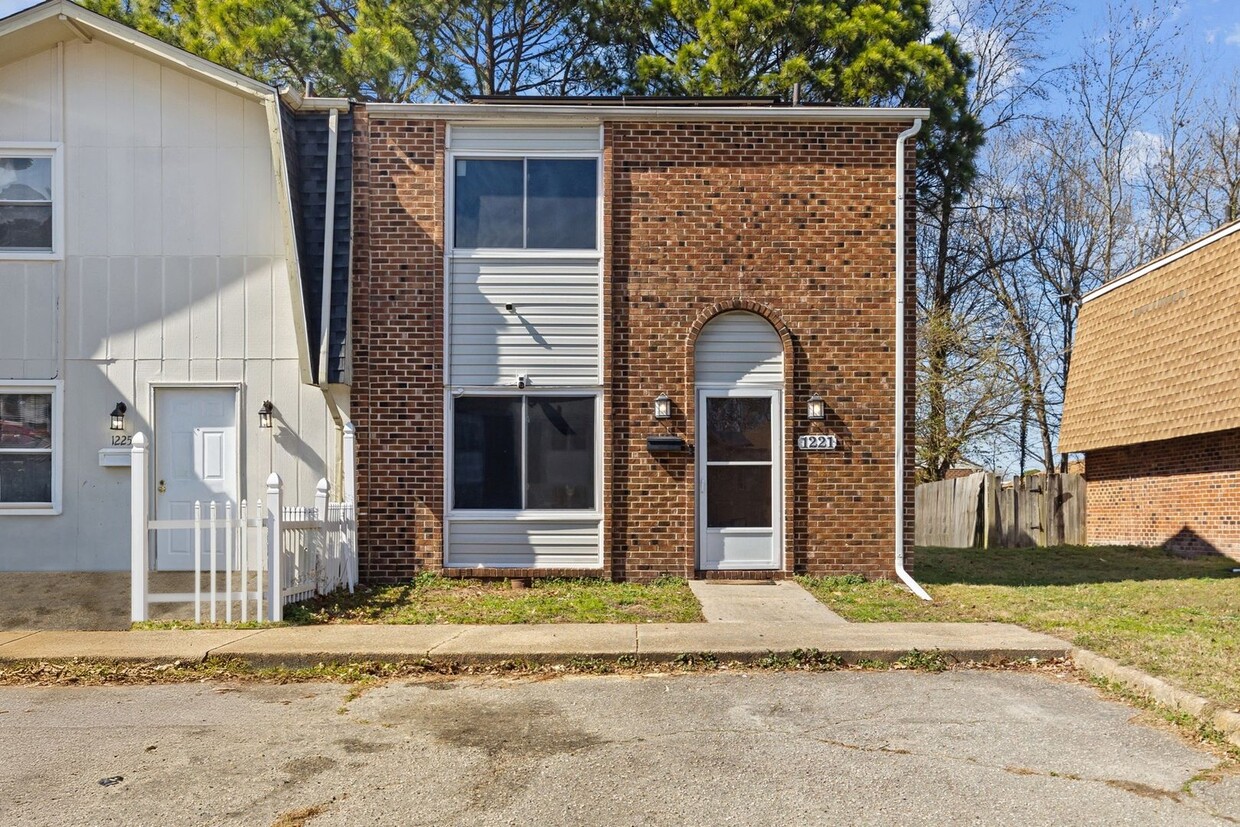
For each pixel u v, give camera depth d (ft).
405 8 68.64
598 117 38.34
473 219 38.75
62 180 38.47
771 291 38.68
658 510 38.19
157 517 38.24
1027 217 96.48
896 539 38.32
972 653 26.03
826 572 38.42
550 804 15.97
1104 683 23.70
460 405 38.55
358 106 38.58
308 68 64.85
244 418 38.52
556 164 38.86
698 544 38.63
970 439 88.94
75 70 38.73
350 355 37.60
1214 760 18.06
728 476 38.81
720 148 38.73
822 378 38.65
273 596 30.12
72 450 38.09
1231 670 23.18
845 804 15.93
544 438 38.52
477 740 19.44
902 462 38.40
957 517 66.08
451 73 71.61
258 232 38.81
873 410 38.68
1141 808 15.74
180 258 38.65
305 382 36.09
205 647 26.68
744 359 38.91
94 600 33.19
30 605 32.53
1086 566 47.80
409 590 36.14
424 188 38.45
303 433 38.58
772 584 37.35
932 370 87.15
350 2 74.69
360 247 38.32
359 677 24.88
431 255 38.27
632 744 19.13
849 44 70.08
